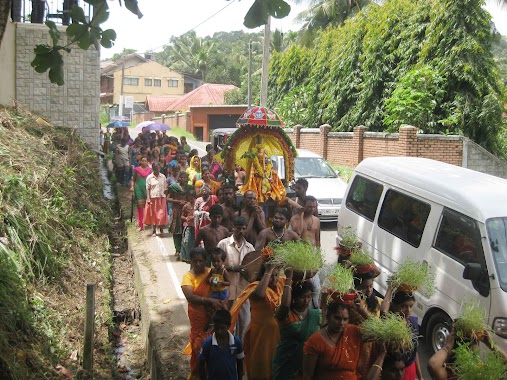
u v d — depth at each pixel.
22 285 6.51
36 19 16.84
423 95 18.69
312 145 24.05
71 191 11.16
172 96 61.41
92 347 6.32
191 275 5.79
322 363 3.98
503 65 36.91
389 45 21.45
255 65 56.16
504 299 5.83
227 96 50.84
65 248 8.68
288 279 4.70
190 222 9.44
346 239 5.16
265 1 3.97
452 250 6.75
